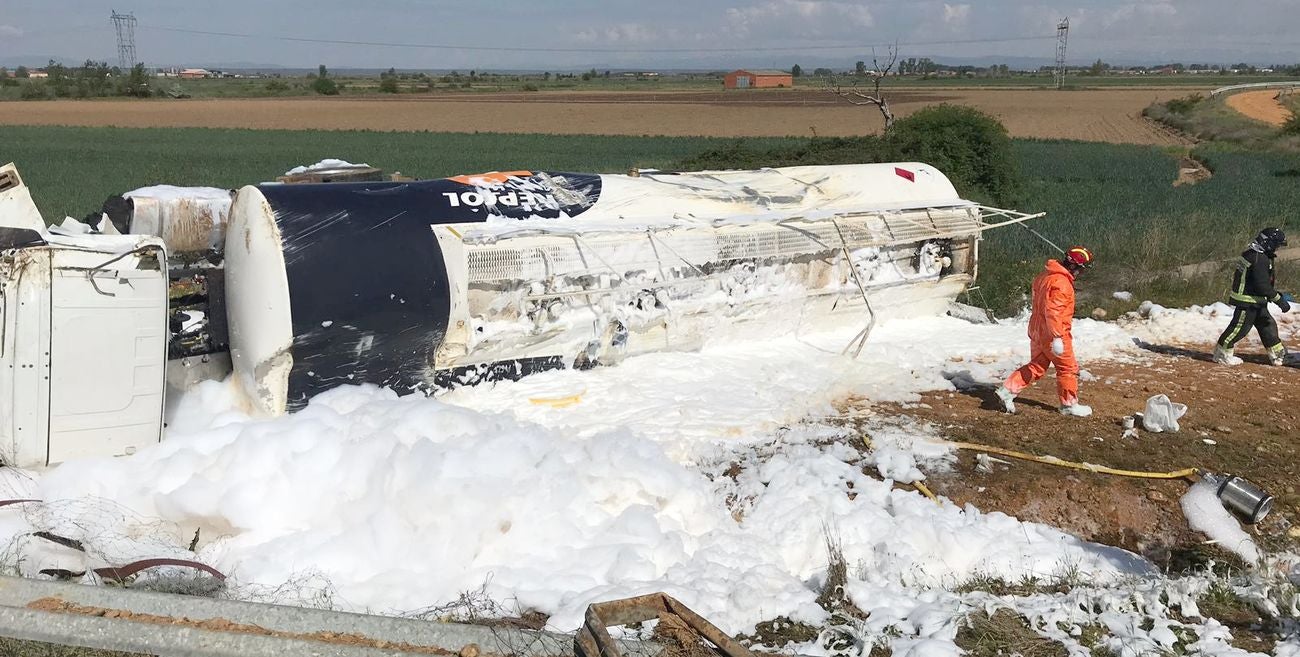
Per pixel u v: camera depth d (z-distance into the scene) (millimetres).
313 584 6344
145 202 10336
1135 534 7812
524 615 6008
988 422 9531
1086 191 28422
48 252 7203
